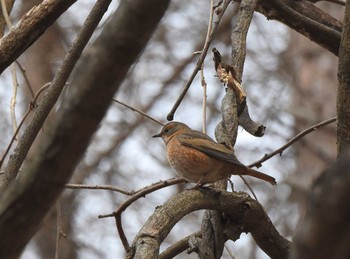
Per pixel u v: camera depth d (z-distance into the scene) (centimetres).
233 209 817
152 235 709
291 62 2116
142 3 380
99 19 757
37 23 820
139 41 386
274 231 853
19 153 813
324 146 1952
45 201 388
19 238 388
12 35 816
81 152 389
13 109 1000
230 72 958
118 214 909
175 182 1009
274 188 2012
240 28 1032
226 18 2083
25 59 2130
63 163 386
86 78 386
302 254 402
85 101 385
